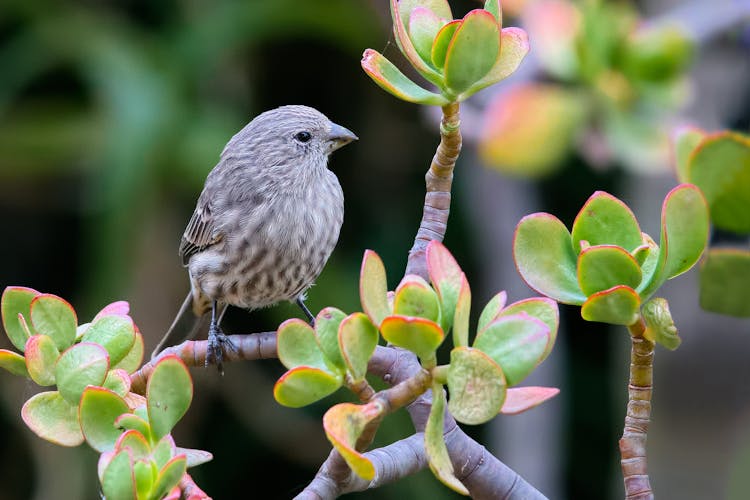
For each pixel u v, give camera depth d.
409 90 4.34
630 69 7.81
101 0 13.86
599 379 14.66
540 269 4.09
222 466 14.07
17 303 4.70
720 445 9.80
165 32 13.49
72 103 13.54
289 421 13.89
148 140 12.18
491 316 3.93
